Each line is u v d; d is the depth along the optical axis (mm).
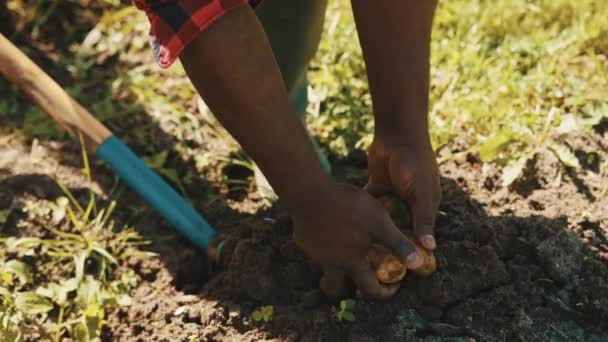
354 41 2836
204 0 1571
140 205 2465
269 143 1688
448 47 2812
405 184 1986
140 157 2623
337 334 2004
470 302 2006
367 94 2703
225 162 2566
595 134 2479
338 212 1785
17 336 2092
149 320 2150
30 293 2172
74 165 2570
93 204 2402
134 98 2801
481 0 3012
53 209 2414
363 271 1882
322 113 2674
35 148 2609
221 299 2141
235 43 1594
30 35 3047
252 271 2125
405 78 1962
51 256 2311
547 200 2303
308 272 2117
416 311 1999
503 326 1978
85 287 2209
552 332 1976
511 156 2410
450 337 1949
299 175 1734
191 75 1653
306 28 2227
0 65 2312
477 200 2340
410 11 1917
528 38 2834
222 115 1686
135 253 2303
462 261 2035
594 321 2006
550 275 2068
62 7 3109
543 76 2637
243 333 2066
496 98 2621
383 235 1829
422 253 1966
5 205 2432
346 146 2568
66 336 2164
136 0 1637
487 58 2840
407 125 1992
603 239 2184
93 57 2969
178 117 2697
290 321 2039
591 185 2338
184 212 2307
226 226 2385
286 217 2223
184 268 2291
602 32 2801
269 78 1639
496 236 2127
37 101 2332
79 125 2320
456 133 2531
